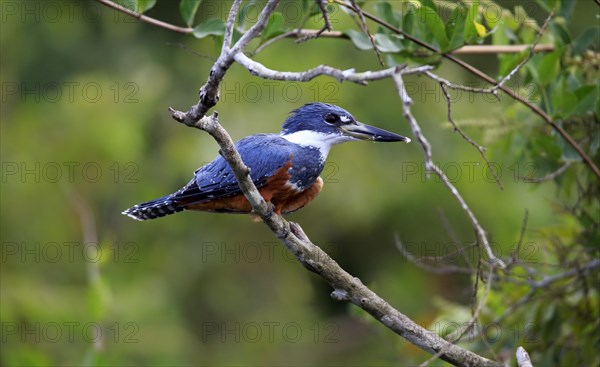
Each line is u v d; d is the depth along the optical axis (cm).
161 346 1271
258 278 1413
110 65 1408
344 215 1331
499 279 789
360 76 454
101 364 907
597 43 843
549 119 757
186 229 1384
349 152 1340
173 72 1398
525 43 854
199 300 1395
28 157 1326
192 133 1340
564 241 859
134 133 1315
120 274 1306
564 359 825
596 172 758
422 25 743
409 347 872
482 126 852
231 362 1382
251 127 1278
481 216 1288
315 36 594
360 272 1363
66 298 1291
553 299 820
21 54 1397
